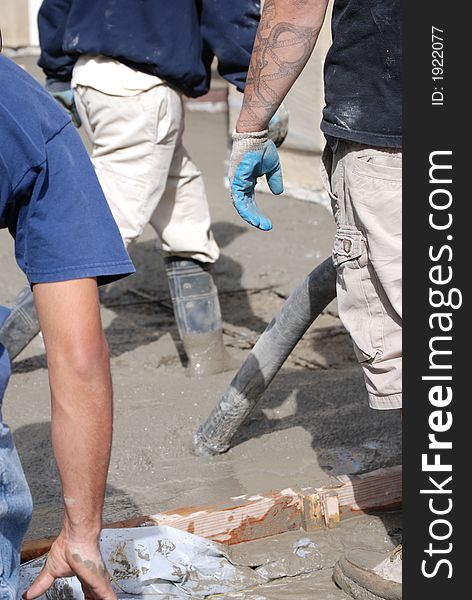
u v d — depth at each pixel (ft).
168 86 13.97
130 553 9.80
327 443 12.83
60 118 7.01
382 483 11.24
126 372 15.39
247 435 13.12
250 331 17.34
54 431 6.97
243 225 22.91
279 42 9.63
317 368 15.71
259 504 10.69
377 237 9.39
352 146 9.53
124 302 18.53
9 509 7.07
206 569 10.03
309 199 24.97
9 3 45.91
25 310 14.07
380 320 9.71
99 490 7.08
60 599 8.96
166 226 14.90
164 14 13.56
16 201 6.91
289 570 10.21
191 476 12.12
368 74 9.29
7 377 7.28
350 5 9.32
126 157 14.02
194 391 14.51
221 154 30.09
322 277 11.35
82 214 6.90
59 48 15.10
